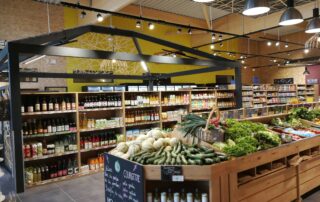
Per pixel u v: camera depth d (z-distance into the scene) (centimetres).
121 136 636
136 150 307
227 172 278
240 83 715
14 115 421
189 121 341
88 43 1083
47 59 973
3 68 531
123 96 644
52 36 482
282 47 1845
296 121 531
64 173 533
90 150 608
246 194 315
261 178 338
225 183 276
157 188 284
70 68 1030
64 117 579
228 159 284
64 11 1026
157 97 745
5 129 580
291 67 1850
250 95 1581
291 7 462
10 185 469
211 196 261
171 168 260
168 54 1225
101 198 423
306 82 1783
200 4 1119
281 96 1761
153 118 721
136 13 1100
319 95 1734
